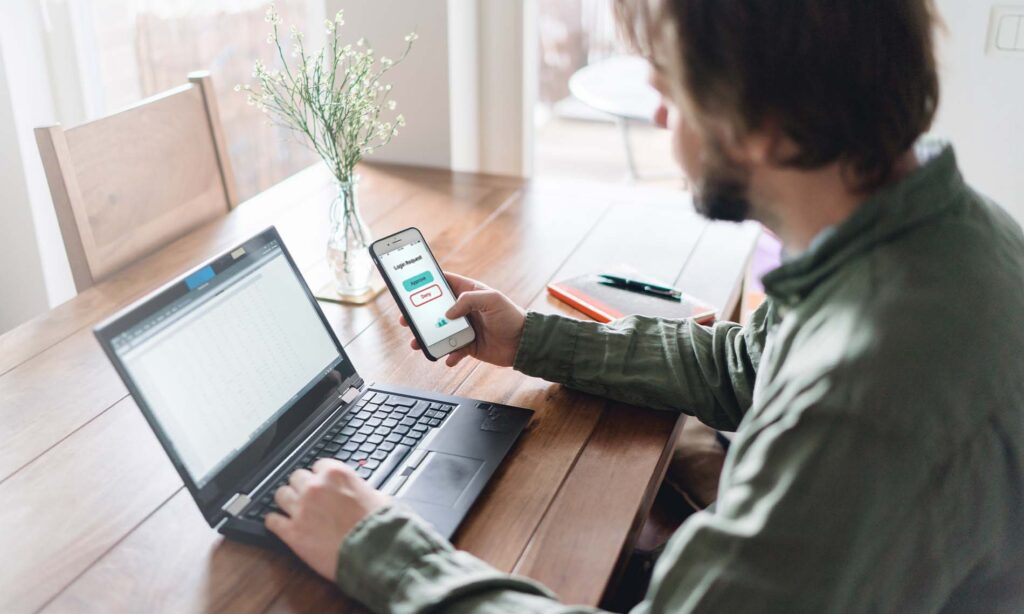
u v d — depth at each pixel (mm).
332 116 1402
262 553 934
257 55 2480
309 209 1871
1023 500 714
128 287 1549
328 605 866
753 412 771
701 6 728
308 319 1140
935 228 742
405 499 982
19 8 2234
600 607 882
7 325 2451
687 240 1703
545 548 939
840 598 667
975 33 2066
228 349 1016
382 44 2180
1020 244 812
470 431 1104
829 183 774
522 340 1198
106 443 1119
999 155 2152
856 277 737
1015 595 770
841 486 668
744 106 733
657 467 1084
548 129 3801
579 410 1182
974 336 691
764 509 692
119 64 2453
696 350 1174
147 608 866
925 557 678
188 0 2420
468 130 2410
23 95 2273
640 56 819
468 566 831
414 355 1314
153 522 982
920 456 661
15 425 1152
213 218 1871
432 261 1261
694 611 700
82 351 1336
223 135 1881
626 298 1443
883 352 680
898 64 721
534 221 1796
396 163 2164
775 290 809
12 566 919
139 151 1703
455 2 2174
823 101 718
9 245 2365
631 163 3000
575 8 3412
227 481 961
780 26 708
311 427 1085
